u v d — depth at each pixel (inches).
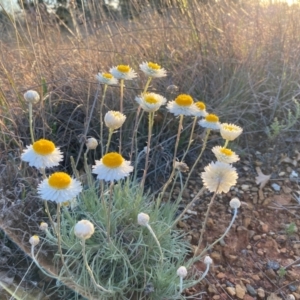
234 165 20.0
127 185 14.7
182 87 20.7
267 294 14.3
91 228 9.7
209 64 22.5
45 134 18.1
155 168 18.3
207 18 24.1
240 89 21.8
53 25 24.0
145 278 12.8
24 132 17.4
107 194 15.1
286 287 14.6
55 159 10.6
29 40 21.6
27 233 14.3
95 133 18.9
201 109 13.6
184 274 11.3
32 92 12.9
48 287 13.3
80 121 19.2
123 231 13.6
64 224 13.7
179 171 14.4
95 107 18.9
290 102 22.0
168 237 14.2
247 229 16.8
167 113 19.7
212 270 14.9
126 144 18.6
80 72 20.2
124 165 10.6
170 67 22.1
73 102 18.7
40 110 17.9
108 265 13.4
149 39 23.6
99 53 21.3
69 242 13.3
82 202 15.0
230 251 15.7
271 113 22.0
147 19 24.8
